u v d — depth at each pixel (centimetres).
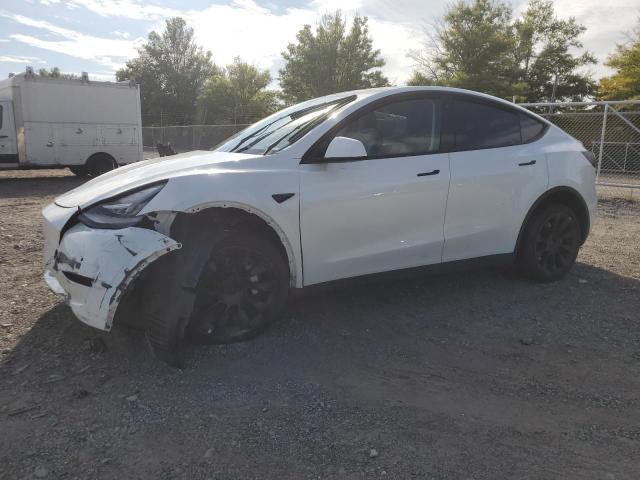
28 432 243
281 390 283
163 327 288
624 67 2966
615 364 321
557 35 3959
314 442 239
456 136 409
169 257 297
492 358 328
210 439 240
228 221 324
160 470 219
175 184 304
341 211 351
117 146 1614
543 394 286
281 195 328
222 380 291
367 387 289
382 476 217
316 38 4038
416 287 454
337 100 399
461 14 3394
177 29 6225
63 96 1498
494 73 3456
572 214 471
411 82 3656
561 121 1249
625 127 1204
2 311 384
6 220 796
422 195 382
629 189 1124
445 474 218
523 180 432
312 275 349
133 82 1622
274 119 426
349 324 374
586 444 241
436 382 297
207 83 5234
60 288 311
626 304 423
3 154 1429
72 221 313
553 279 470
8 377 291
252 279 326
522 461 228
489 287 458
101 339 329
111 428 247
